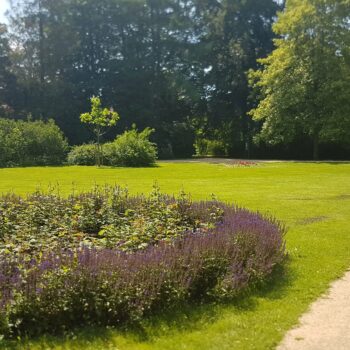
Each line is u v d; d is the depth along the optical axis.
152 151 34.34
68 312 4.50
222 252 5.75
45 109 51.34
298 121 39.59
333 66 38.72
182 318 4.79
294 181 19.88
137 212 7.96
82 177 22.39
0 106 52.62
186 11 56.53
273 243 6.55
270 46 51.81
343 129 39.47
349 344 4.34
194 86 53.72
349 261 7.18
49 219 7.61
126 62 53.91
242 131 52.62
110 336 4.37
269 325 4.70
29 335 4.35
